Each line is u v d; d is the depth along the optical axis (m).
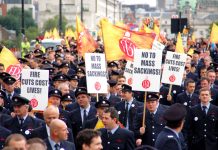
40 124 17.67
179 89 26.30
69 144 14.72
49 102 19.48
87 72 21.38
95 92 21.38
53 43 57.12
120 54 25.14
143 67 19.00
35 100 19.05
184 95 23.89
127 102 21.09
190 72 31.59
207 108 20.92
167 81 24.78
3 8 141.38
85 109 19.91
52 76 27.11
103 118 16.73
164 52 36.44
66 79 24.17
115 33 25.17
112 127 16.73
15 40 80.12
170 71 24.73
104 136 16.78
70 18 193.25
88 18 196.50
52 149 14.38
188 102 23.70
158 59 18.94
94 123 19.22
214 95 24.94
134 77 19.03
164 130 13.48
